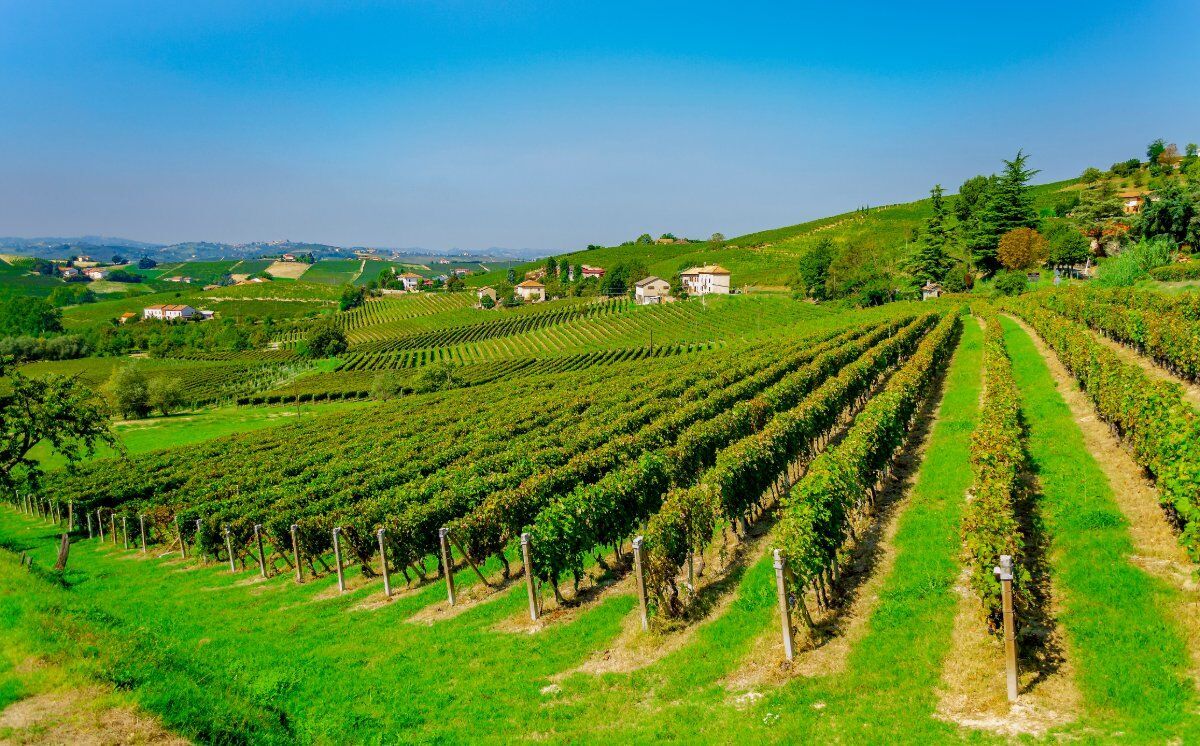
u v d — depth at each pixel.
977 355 44.50
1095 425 22.67
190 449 54.56
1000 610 10.91
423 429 50.44
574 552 17.00
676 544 15.23
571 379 70.69
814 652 12.23
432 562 23.17
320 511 27.61
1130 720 8.89
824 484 15.12
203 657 15.20
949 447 24.52
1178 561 12.55
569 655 13.73
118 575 27.52
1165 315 28.70
